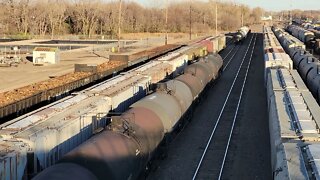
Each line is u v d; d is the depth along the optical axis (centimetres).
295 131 1565
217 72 4462
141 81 2791
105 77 4038
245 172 2073
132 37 12306
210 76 3816
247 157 2292
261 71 5662
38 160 1477
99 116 1984
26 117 1755
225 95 4000
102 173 1245
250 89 4353
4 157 1290
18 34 12281
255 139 2620
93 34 13188
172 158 2236
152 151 1764
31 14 12862
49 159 1555
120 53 7544
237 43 9856
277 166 1305
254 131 2798
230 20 17238
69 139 1719
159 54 6159
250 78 5091
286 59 3891
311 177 1124
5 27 12794
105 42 10388
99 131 1545
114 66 4381
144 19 14362
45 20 12950
